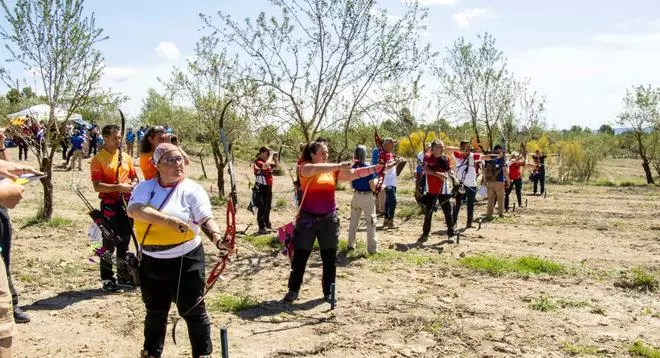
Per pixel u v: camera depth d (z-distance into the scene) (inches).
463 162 520.1
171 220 171.3
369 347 230.5
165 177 180.4
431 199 451.8
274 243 431.5
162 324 187.3
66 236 430.9
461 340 239.6
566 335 247.4
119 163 275.3
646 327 259.9
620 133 1461.6
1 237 239.8
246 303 280.7
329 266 290.0
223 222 536.7
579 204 759.1
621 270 368.2
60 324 249.4
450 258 393.7
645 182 1183.6
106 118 1288.1
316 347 228.4
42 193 692.1
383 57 411.2
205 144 970.7
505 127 1015.0
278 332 245.4
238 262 373.7
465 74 971.9
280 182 981.2
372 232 395.2
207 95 682.2
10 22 464.1
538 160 892.6
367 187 391.9
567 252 430.9
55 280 315.9
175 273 179.2
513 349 230.4
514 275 349.4
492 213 600.4
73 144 946.7
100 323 252.1
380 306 283.7
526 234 508.4
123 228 283.9
